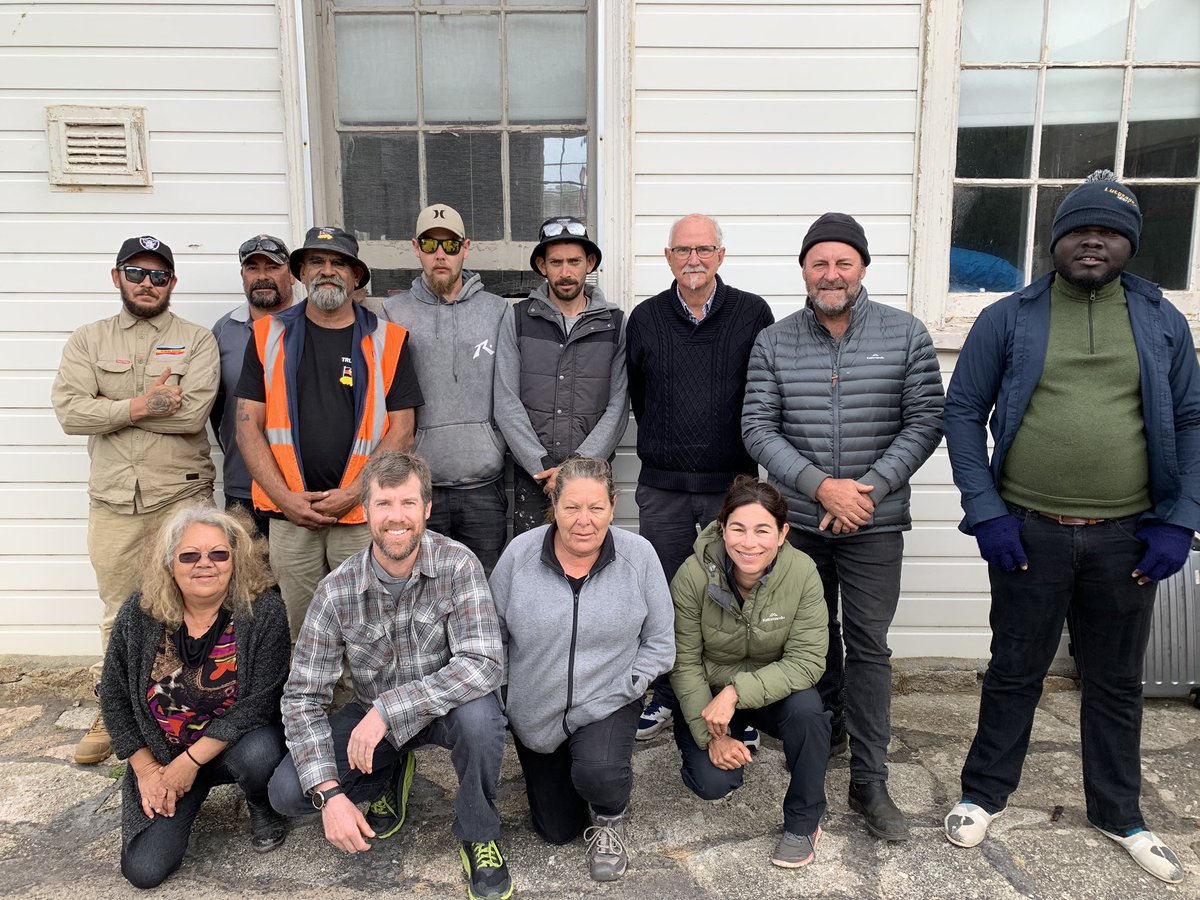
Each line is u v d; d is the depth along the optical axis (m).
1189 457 2.10
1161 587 3.09
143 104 3.21
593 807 2.26
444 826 2.44
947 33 3.16
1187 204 3.32
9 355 3.29
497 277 3.51
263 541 2.35
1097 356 2.10
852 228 2.39
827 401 2.46
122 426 2.78
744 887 2.16
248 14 3.18
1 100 3.19
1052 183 3.30
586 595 2.21
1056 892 2.13
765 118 3.22
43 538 3.38
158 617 2.14
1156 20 3.22
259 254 2.94
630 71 3.18
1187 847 2.31
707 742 2.29
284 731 2.23
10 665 3.35
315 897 2.13
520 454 2.85
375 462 2.10
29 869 2.24
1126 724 2.24
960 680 3.35
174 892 2.14
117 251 3.27
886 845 2.32
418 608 2.19
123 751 2.15
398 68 3.39
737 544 2.20
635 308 2.91
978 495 2.25
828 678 2.77
